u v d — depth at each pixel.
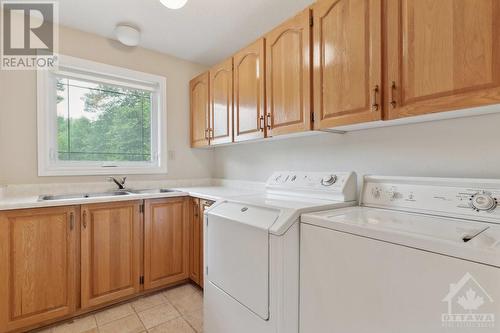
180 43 2.52
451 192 1.16
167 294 2.16
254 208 1.45
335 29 1.44
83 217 1.80
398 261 0.87
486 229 0.93
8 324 1.54
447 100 1.04
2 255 1.53
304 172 1.82
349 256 1.01
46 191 2.11
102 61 2.37
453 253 0.76
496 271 0.69
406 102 1.16
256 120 1.98
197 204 2.24
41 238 1.65
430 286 0.80
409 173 1.46
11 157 1.98
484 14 0.94
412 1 1.14
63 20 2.11
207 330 1.61
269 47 1.87
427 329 0.80
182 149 2.88
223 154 2.97
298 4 1.91
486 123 1.20
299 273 1.22
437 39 1.06
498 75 0.91
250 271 1.30
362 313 0.96
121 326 1.73
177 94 2.84
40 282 1.64
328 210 1.36
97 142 2.44
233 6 1.93
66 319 1.77
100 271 1.87
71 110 2.30
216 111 2.45
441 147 1.34
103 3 1.89
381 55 1.24
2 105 1.95
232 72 2.24
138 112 2.68
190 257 2.33
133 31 2.20
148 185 2.65
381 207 1.38
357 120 1.34
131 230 2.02
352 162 1.74
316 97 1.54
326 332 1.09
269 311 1.19
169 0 1.61
